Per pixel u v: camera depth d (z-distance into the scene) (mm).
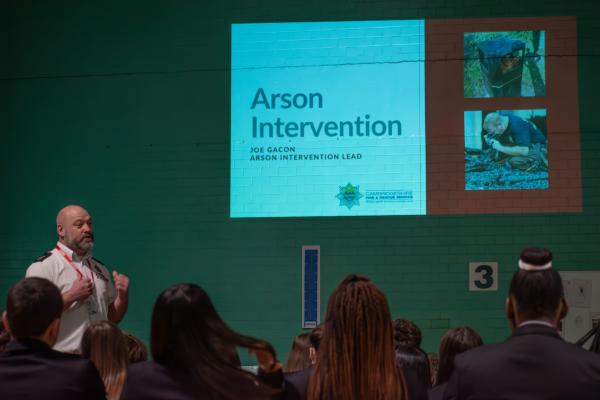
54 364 2201
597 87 7242
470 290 7141
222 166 7473
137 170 7562
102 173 7594
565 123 7234
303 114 7422
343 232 7289
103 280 4773
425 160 7277
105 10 7754
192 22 7656
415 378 2543
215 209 7441
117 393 2932
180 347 1979
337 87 7418
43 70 7738
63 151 7648
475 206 7207
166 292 2025
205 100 7566
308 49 7488
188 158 7523
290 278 7309
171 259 7434
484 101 7297
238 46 7578
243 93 7523
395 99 7352
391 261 7223
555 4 7340
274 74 7500
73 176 7613
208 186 7473
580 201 7148
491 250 7160
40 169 7645
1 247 7582
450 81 7336
